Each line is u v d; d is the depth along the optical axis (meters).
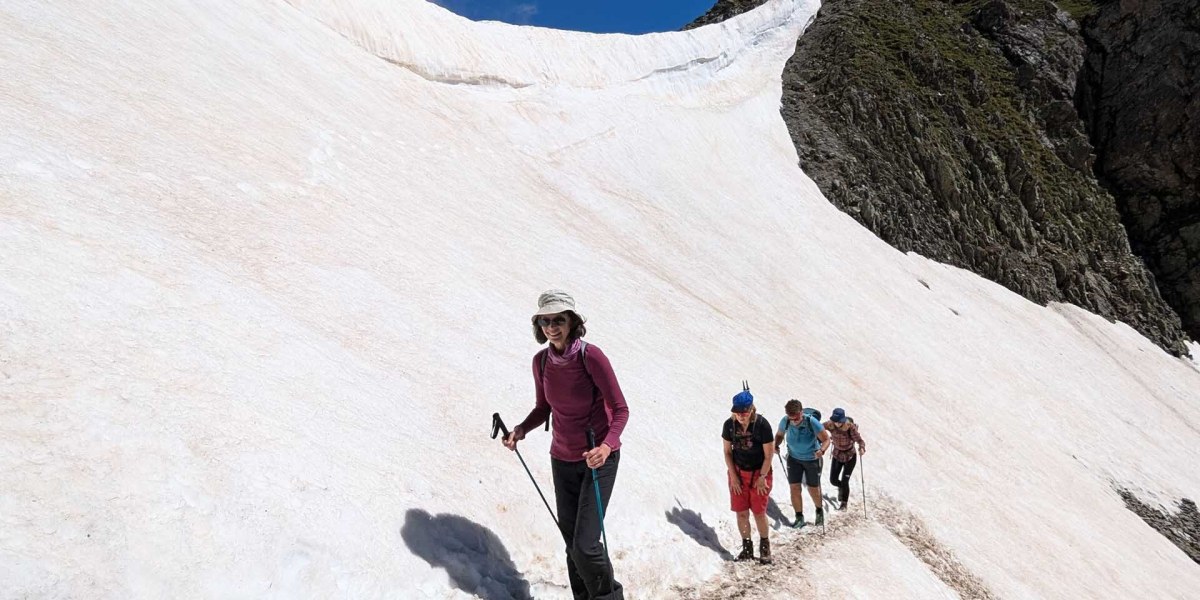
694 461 8.45
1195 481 23.39
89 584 3.11
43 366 3.97
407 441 5.61
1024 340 28.50
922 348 21.92
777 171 29.77
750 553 7.16
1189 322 39.03
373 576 4.20
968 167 37.66
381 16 18.67
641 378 9.90
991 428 18.66
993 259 34.28
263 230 7.59
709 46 34.41
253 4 14.47
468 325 8.52
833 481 10.16
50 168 6.02
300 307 6.65
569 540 4.80
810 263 23.42
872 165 34.00
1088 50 46.28
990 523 12.14
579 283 12.66
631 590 5.78
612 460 4.71
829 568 7.41
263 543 3.88
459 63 20.39
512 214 14.37
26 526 3.12
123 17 10.08
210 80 10.30
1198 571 16.77
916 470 12.77
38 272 4.68
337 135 11.87
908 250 31.44
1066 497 16.58
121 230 5.84
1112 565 13.52
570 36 27.27
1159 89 42.72
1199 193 41.12
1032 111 43.34
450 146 15.73
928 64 40.69
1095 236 39.88
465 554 4.87
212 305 5.66
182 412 4.30
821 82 38.16
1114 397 27.45
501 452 6.28
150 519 3.56
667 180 22.83
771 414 11.84
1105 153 43.94
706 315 14.80
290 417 4.92
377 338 7.00
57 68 7.76
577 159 20.64
